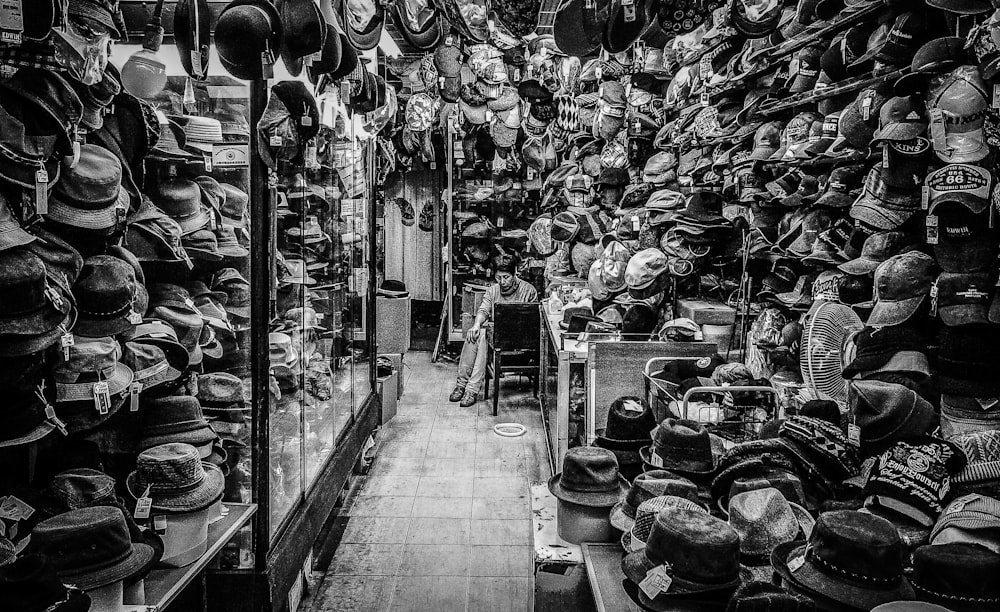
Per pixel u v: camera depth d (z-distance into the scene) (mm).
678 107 4246
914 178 2107
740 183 3150
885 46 2021
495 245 9062
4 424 1589
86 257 1982
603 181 5988
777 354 3010
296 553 2885
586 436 3834
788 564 1578
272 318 2721
